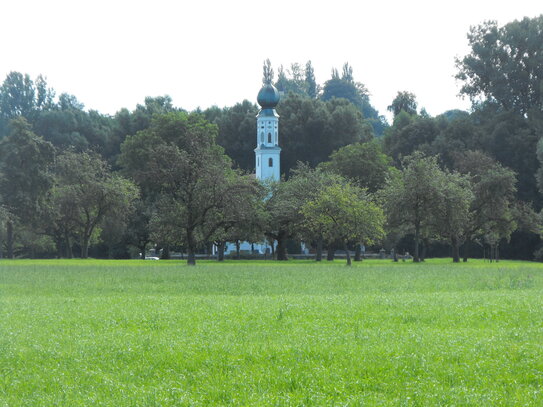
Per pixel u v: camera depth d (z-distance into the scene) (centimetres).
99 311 2550
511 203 10888
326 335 1894
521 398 1296
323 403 1269
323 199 8025
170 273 5850
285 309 2502
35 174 10288
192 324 2134
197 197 8081
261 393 1340
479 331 1942
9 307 2770
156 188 8950
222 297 3272
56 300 3180
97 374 1495
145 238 11538
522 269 6450
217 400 1316
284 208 9706
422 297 3091
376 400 1288
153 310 2547
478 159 11338
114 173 11238
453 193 9075
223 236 9731
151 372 1516
